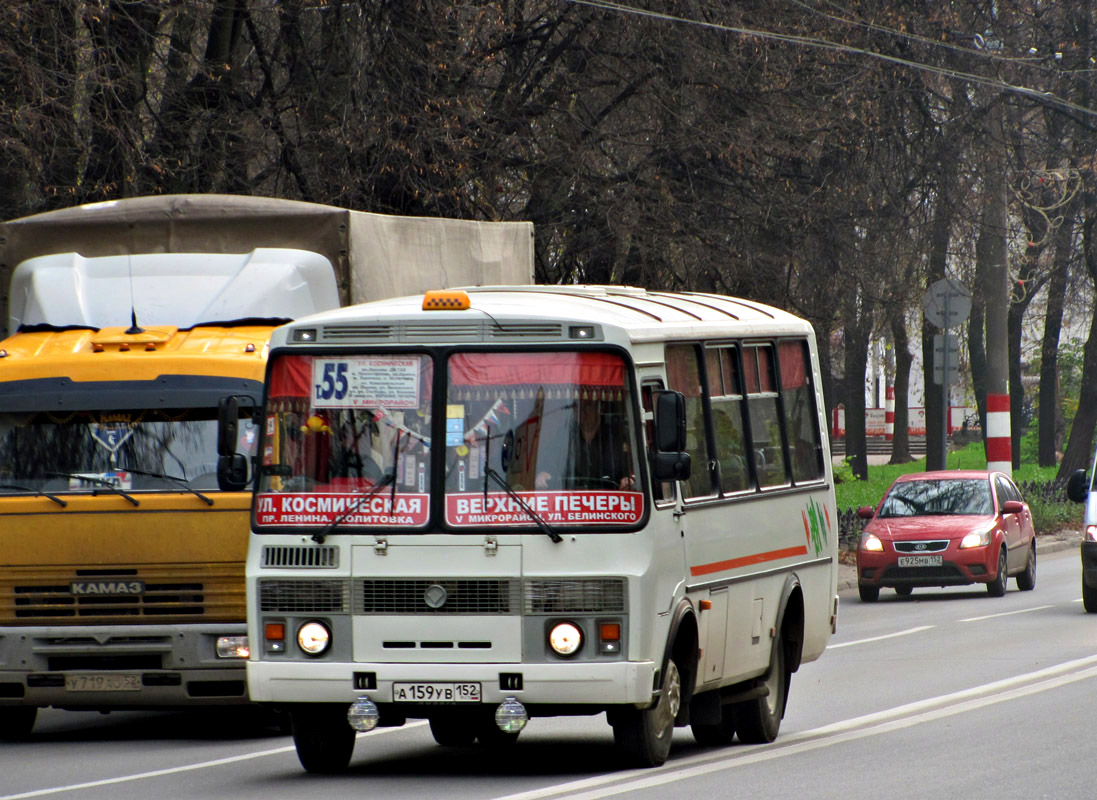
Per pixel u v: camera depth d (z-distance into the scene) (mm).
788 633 42875
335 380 34469
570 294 38969
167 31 79875
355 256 46844
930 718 43094
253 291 44750
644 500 33406
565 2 82500
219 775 36000
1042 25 109188
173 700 41906
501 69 84688
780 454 42844
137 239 47219
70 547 41969
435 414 33844
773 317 44312
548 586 32938
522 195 84125
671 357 36312
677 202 84500
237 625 41656
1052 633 65250
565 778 33906
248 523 41688
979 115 97125
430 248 51094
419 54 76438
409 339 34281
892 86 92062
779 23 86438
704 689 37188
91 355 43281
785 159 87875
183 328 44562
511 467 33500
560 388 33750
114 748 42031
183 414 42625
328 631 33562
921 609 80250
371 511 33656
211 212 47156
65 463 42625
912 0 94688
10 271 47656
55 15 68562
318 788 33281
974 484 89500
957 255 109812
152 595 41938
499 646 32938
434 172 76500
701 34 83375
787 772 34281
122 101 72812
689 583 35438
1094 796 30797
